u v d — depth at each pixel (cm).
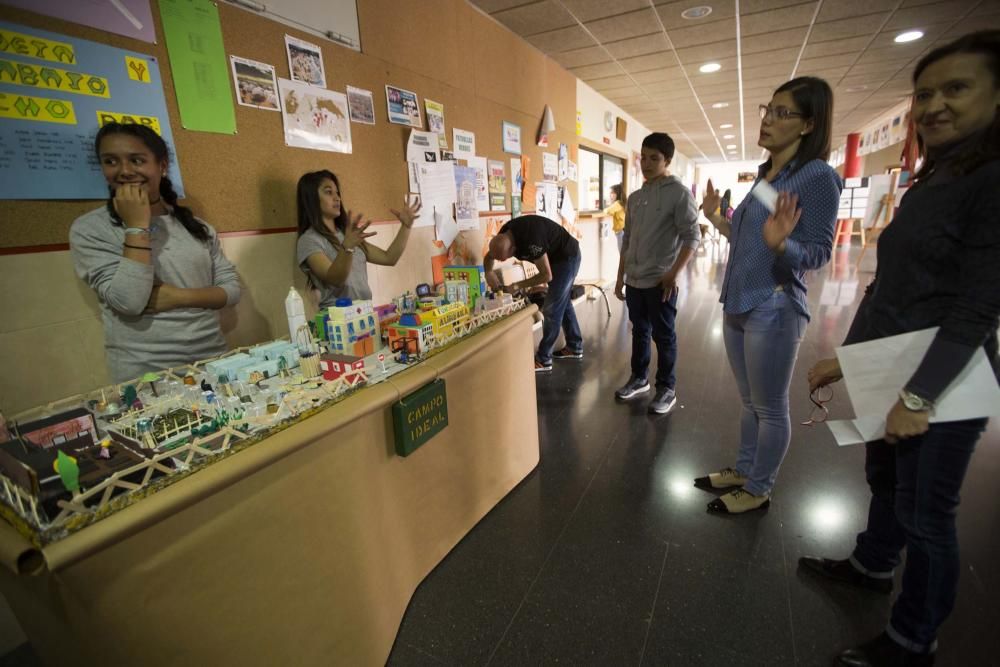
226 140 168
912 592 103
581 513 174
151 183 125
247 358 124
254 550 84
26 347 125
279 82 184
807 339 367
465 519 162
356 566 107
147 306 125
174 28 150
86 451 83
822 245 133
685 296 556
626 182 684
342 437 101
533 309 191
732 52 412
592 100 530
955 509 96
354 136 221
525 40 368
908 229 94
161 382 117
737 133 872
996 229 79
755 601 132
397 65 242
